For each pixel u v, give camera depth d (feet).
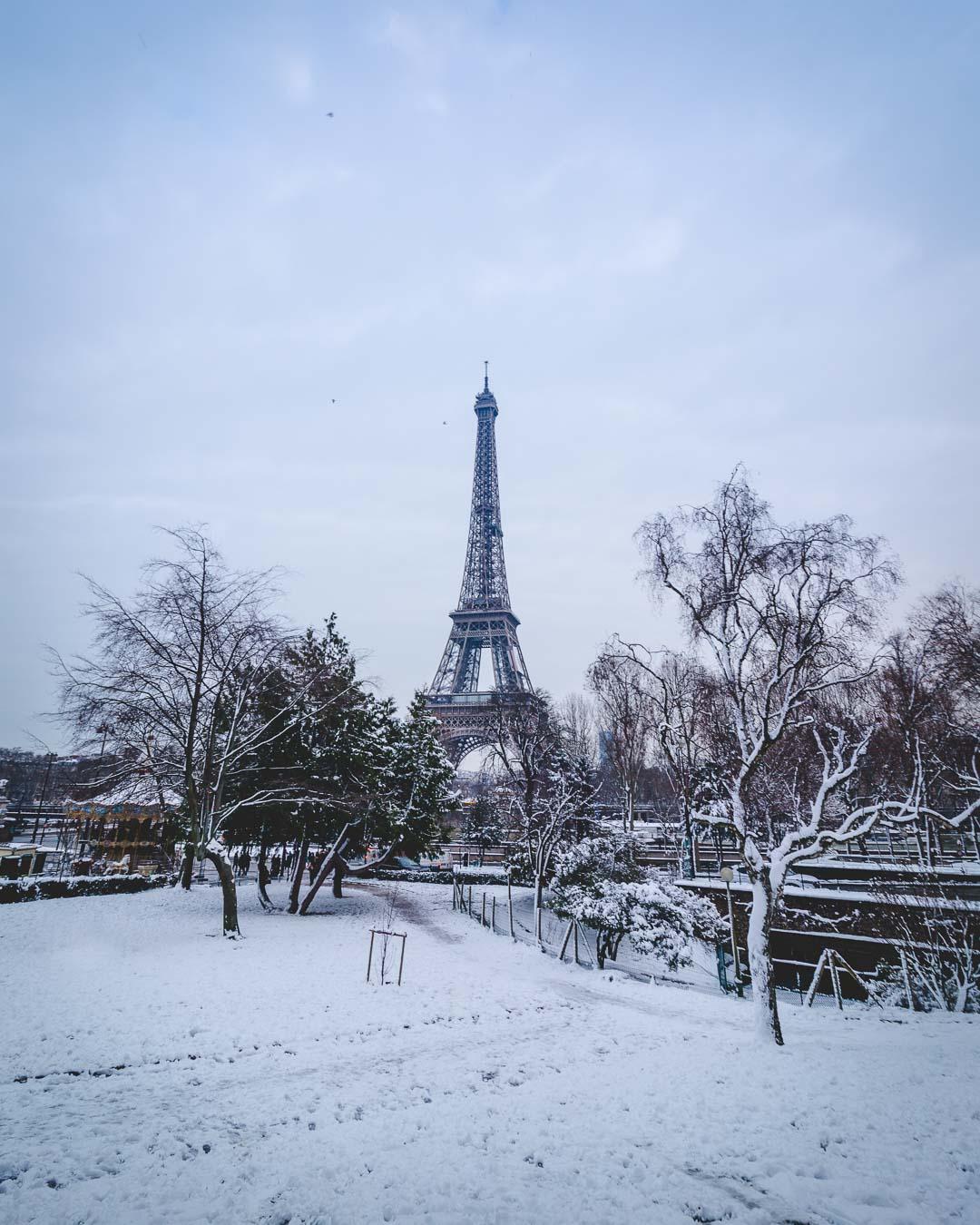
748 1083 38.27
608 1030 54.49
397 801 127.03
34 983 58.90
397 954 81.20
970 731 123.54
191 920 94.84
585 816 150.82
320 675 105.29
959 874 84.07
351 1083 39.34
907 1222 22.90
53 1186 26.12
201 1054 44.14
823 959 72.54
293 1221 23.71
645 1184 26.09
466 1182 26.43
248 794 104.27
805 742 113.39
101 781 94.48
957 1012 67.05
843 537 55.16
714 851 172.14
